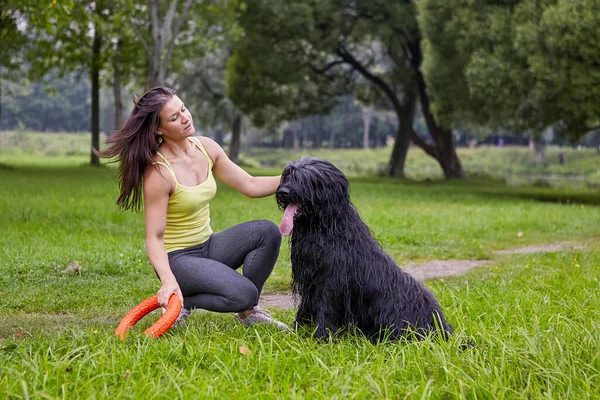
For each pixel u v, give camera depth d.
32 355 3.85
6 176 22.67
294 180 3.99
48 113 89.44
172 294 4.19
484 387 3.25
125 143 4.35
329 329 4.16
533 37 18.19
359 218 4.26
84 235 9.27
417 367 3.57
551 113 20.41
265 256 4.68
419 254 9.12
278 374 3.52
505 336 4.10
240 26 27.56
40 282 6.58
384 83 31.92
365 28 27.59
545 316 4.63
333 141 85.75
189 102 46.06
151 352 3.79
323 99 34.16
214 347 3.88
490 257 9.03
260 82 31.67
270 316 4.84
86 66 32.22
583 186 30.81
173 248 4.54
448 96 24.25
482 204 17.73
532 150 63.75
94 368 3.51
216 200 16.23
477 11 20.61
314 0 27.38
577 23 17.42
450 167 33.00
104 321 5.17
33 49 29.05
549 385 3.36
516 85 19.23
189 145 4.56
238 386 3.30
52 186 18.66
